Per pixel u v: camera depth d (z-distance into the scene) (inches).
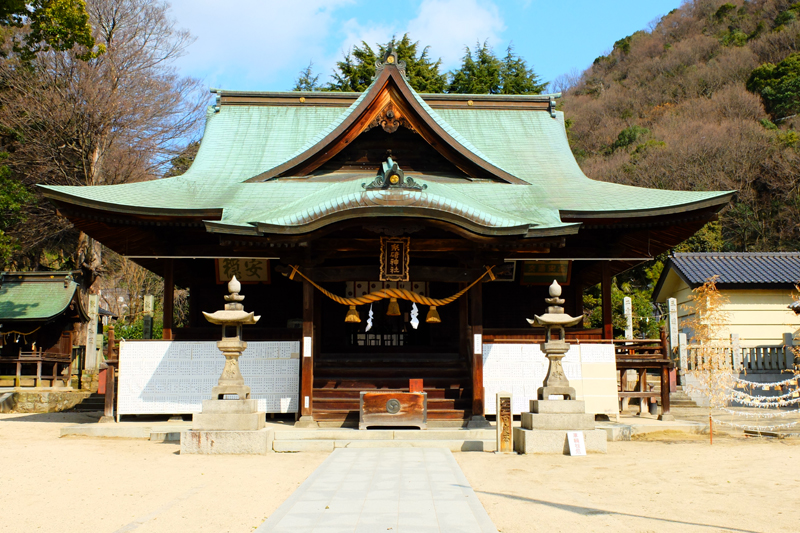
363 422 503.8
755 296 1006.4
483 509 254.8
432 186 574.2
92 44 887.1
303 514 246.8
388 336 735.1
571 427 430.0
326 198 543.2
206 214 575.8
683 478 327.9
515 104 858.1
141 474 344.8
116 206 558.9
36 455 413.7
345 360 623.8
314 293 657.6
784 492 290.4
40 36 858.8
